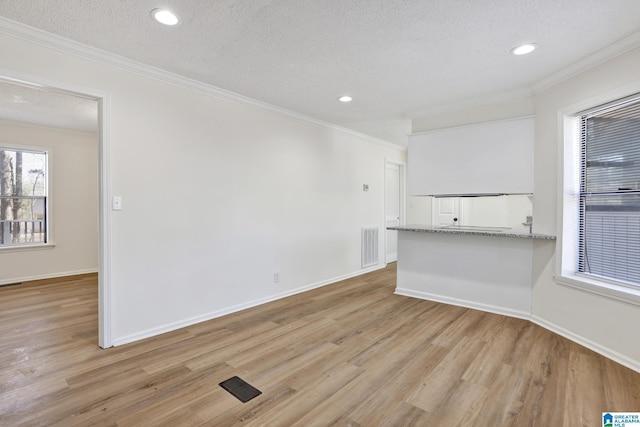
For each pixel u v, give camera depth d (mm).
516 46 2439
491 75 2973
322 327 3090
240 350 2592
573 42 2363
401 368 2305
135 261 2771
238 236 3578
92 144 5527
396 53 2564
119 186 2666
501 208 4918
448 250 3834
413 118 4254
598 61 2539
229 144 3471
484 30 2221
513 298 3395
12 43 2160
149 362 2385
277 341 2768
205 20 2105
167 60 2686
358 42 2393
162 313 2949
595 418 1754
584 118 2834
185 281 3115
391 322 3221
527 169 3324
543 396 1960
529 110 3336
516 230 3680
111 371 2252
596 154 2725
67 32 2246
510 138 3432
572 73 2781
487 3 1919
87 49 2439
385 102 3744
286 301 3947
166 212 2967
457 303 3764
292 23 2143
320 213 4664
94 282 4844
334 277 4941
